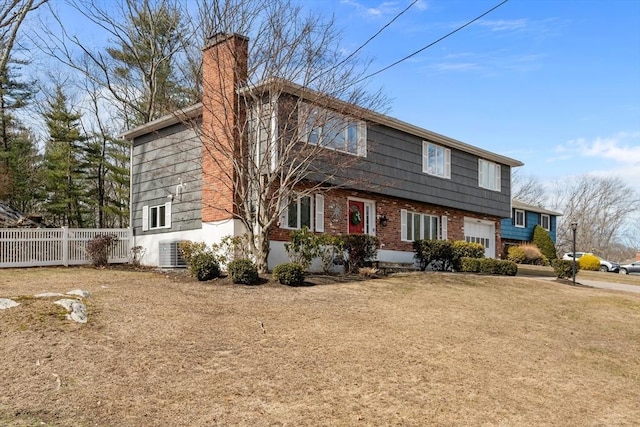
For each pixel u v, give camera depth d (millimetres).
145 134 19328
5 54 22297
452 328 9820
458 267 20547
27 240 16625
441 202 21766
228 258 14305
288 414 5742
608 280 22547
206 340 7867
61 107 26766
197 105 16188
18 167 26844
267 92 14188
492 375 7582
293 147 14375
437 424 5824
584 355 9164
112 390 5984
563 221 62188
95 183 28953
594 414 6594
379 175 18484
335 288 12797
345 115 14539
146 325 8266
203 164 16094
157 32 26953
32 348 6867
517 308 12367
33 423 5082
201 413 5605
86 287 11031
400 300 11859
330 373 7012
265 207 13875
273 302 10703
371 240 16922
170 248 16688
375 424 5672
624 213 61781
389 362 7617
